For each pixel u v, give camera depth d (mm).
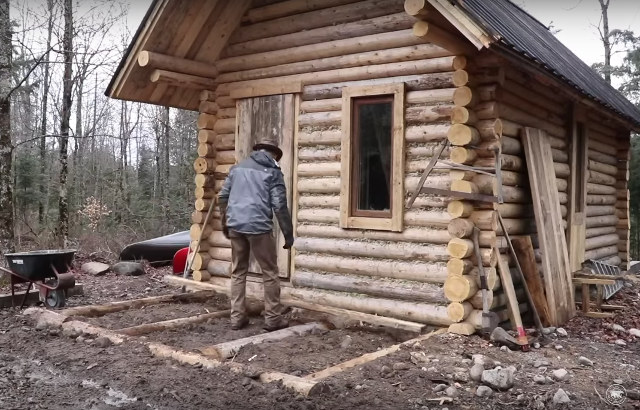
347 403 4363
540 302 7000
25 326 6754
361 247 7199
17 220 17641
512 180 7027
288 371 5211
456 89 6344
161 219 24469
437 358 5500
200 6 7887
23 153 20109
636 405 4570
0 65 10719
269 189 6781
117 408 4348
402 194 6875
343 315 6969
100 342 5902
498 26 6664
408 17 6922
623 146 12047
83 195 25516
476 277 6414
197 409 4285
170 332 6699
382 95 7129
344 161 7359
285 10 8062
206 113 8930
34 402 4484
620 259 12219
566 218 8836
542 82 6609
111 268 12297
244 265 7020
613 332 7219
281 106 8055
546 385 4949
